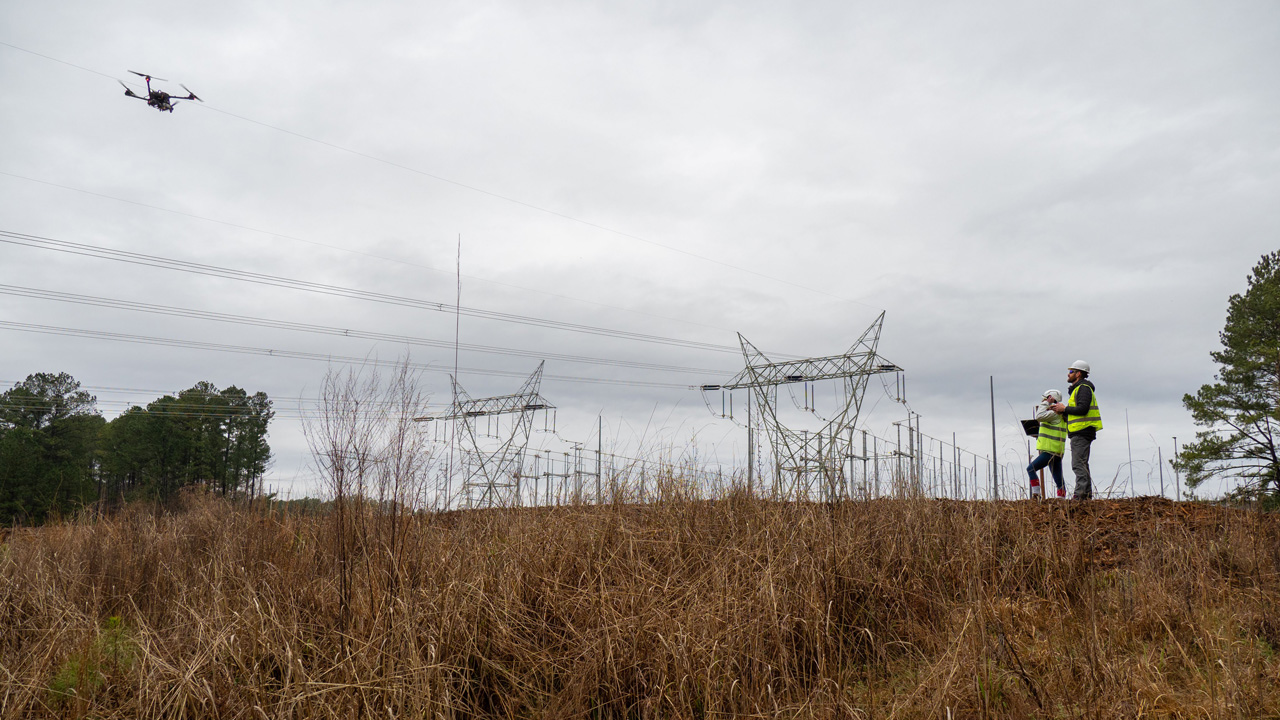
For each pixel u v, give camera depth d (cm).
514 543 682
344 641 539
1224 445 2431
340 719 473
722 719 502
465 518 713
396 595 567
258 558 730
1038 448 1050
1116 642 543
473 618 584
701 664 530
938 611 625
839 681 511
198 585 692
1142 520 804
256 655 548
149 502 1090
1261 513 789
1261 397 2414
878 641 597
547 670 560
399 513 627
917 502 797
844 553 670
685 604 609
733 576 633
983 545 707
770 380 2680
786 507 771
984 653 502
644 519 780
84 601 705
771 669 531
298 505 895
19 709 503
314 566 683
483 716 525
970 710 483
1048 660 526
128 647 599
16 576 721
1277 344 2383
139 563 802
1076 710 465
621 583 632
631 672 546
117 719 503
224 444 4038
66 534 895
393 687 482
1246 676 467
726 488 815
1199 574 629
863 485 830
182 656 552
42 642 603
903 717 477
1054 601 612
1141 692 477
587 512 767
